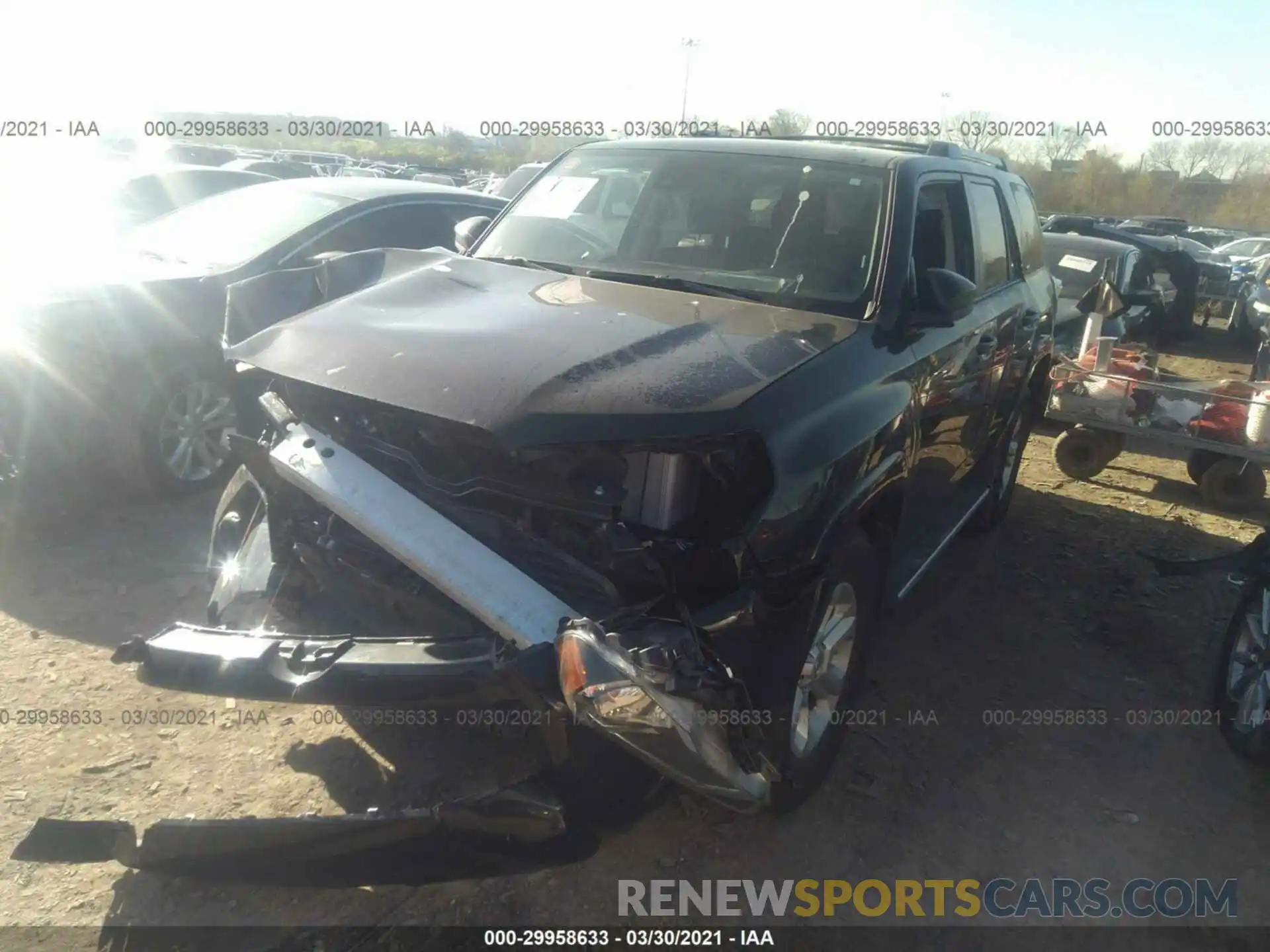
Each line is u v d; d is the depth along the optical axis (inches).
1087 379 269.6
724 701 90.4
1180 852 127.3
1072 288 421.4
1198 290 642.2
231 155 766.5
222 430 212.1
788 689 107.1
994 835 127.5
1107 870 123.1
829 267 139.3
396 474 110.7
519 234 161.5
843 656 128.2
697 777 91.7
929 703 155.9
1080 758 145.0
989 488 210.7
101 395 189.9
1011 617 187.2
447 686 94.1
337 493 107.8
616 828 99.1
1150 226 990.4
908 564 157.1
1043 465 298.4
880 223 142.6
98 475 198.1
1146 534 239.5
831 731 128.1
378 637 102.7
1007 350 187.3
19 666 144.0
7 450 183.9
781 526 100.7
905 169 151.5
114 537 187.3
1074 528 240.8
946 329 149.7
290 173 711.1
